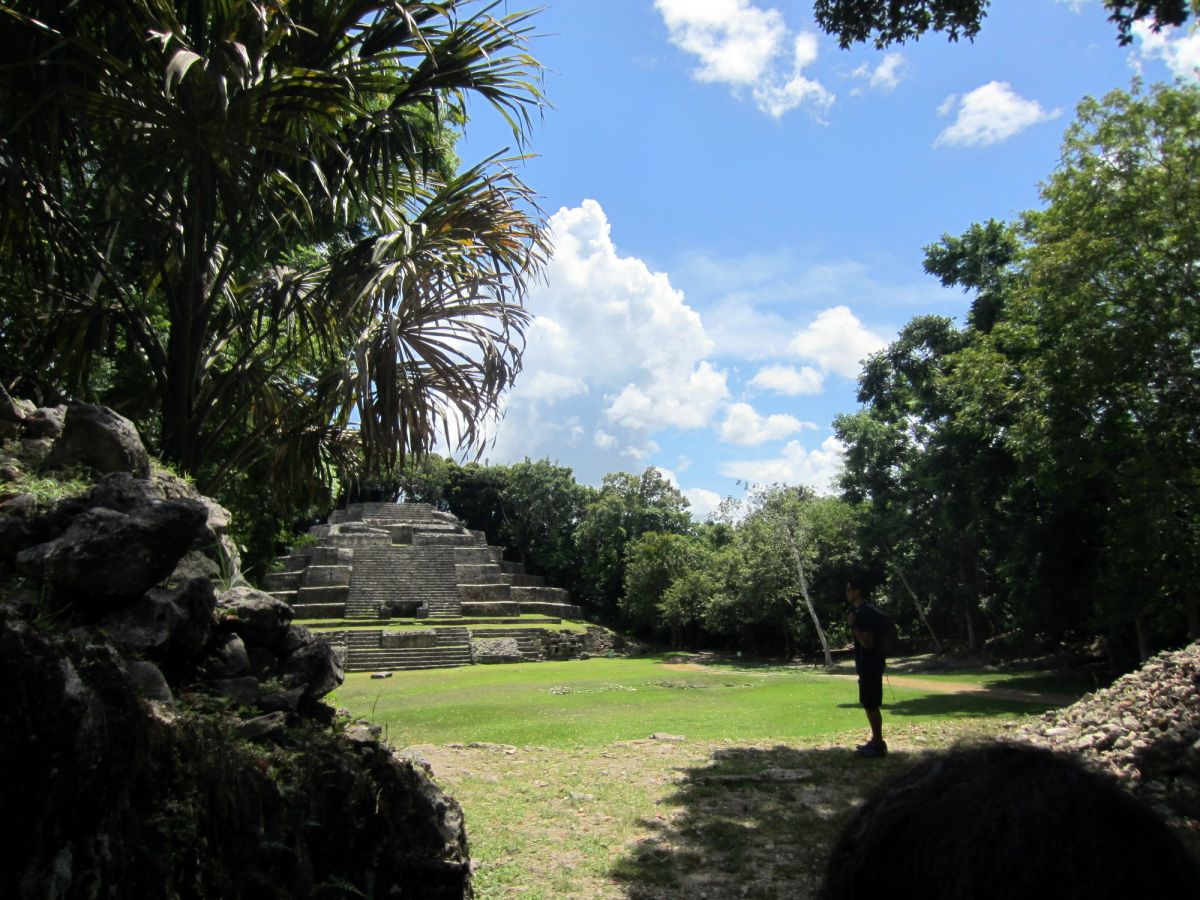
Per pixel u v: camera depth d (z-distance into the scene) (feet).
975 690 52.65
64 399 23.56
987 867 1.97
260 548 42.45
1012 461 66.08
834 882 2.44
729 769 25.59
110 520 10.80
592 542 170.71
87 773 6.43
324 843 10.51
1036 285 50.55
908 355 87.51
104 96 17.69
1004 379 59.88
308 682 12.99
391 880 11.83
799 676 66.08
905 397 82.23
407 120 21.16
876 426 88.69
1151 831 2.05
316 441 26.61
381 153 21.01
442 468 192.44
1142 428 47.93
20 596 10.28
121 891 6.73
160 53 18.07
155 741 7.69
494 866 16.99
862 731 32.78
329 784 10.85
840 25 27.94
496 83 21.77
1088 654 72.08
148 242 22.17
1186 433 46.68
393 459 21.85
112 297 23.67
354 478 28.12
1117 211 45.70
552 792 23.15
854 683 57.47
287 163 21.76
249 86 18.15
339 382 20.16
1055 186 49.32
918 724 34.27
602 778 24.81
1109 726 22.68
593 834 19.21
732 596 116.67
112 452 14.89
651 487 174.50
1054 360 49.29
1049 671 68.64
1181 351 45.52
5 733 5.71
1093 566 59.21
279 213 22.52
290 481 26.96
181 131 18.20
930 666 82.69
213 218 20.40
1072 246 47.55
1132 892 1.90
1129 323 46.03
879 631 26.89
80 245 21.01
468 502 195.42
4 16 17.49
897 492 88.22
